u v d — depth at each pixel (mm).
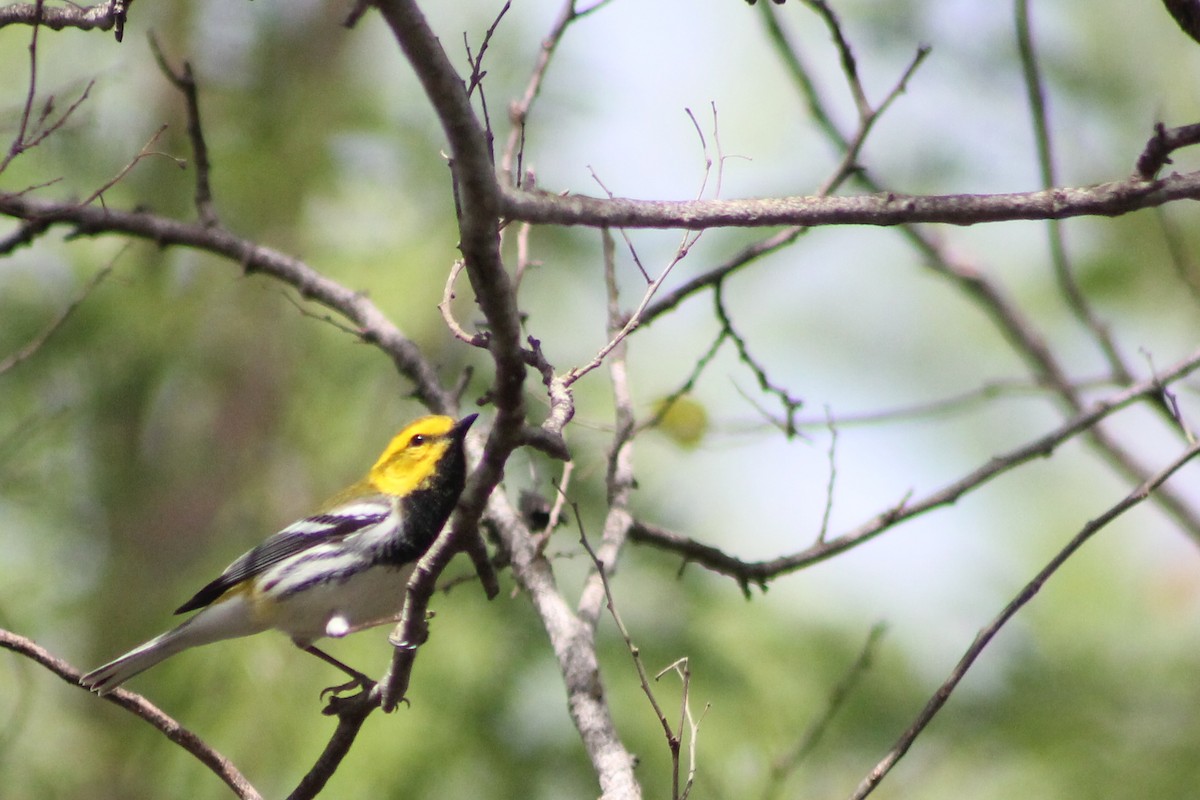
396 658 6320
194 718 11711
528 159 14781
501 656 11969
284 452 14039
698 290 9172
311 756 11383
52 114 10602
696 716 11445
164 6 15844
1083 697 11672
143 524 14141
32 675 12703
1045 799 11203
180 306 14320
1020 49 10016
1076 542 6984
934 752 11617
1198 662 11734
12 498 13430
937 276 17297
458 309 13664
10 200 10039
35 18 7223
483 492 5664
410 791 11258
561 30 9500
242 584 8969
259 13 16406
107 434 14359
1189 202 14195
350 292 10508
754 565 9000
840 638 12984
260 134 15742
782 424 9164
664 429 10273
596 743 7465
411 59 4488
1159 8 14172
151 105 15367
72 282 13797
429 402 9953
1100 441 12086
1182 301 14133
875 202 6016
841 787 11539
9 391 13461
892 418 10734
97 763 12133
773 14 11688
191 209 14742
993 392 11094
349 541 8820
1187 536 11844
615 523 8898
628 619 12094
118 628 13406
